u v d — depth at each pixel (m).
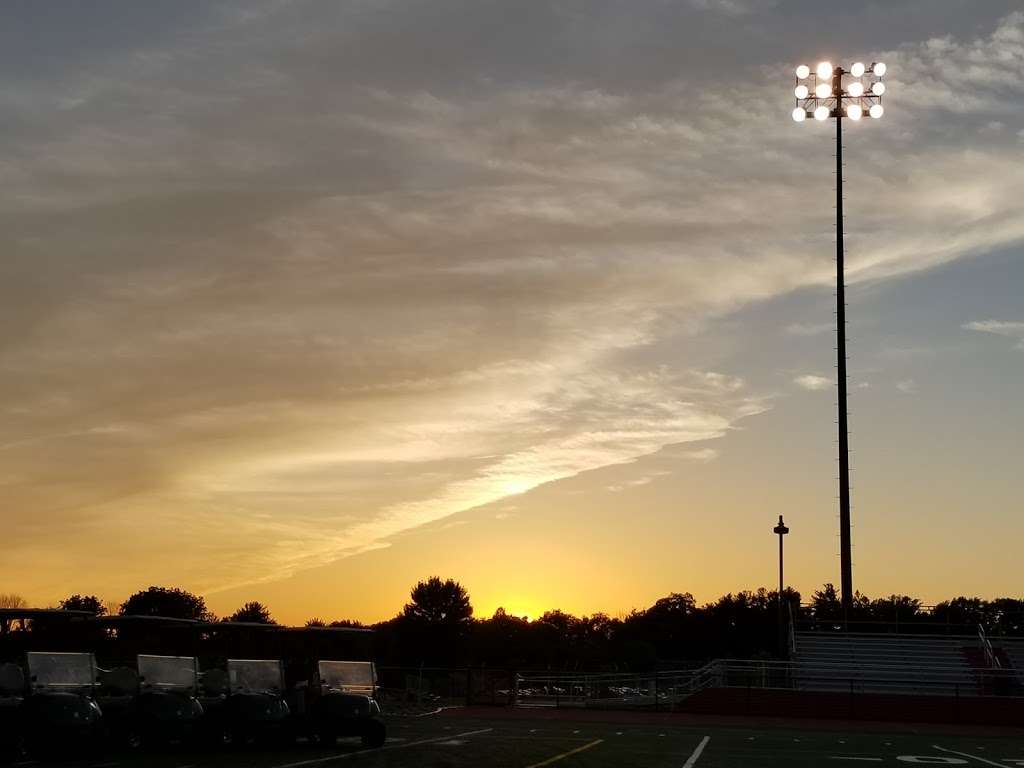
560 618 141.38
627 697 60.53
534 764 24.39
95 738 25.20
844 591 56.66
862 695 46.25
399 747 28.48
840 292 59.28
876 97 59.75
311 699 28.55
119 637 28.56
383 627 107.38
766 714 46.44
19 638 26.58
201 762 23.70
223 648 30.22
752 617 107.94
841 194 59.78
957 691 46.16
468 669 51.09
